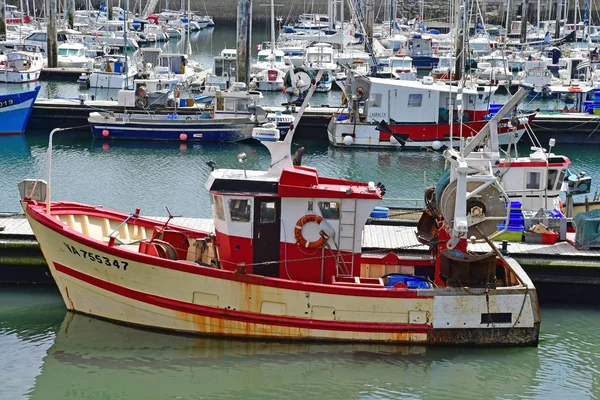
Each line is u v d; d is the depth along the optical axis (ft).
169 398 93.56
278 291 99.60
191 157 212.23
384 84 223.71
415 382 96.84
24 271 120.47
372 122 224.74
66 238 102.53
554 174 139.03
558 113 248.11
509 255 118.32
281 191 100.94
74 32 411.54
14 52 341.82
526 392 95.40
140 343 102.73
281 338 100.78
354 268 104.17
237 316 100.42
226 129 229.45
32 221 104.58
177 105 247.50
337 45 395.14
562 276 117.70
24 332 106.11
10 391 94.32
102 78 317.83
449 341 100.78
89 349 101.76
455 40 290.35
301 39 401.29
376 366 99.35
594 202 142.10
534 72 319.06
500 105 241.35
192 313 101.19
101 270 102.89
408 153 222.48
